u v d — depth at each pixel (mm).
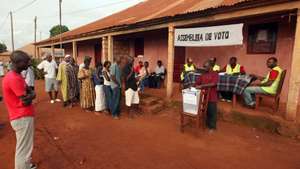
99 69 6949
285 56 6832
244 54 7961
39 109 7570
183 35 7129
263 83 5934
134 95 6836
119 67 6434
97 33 11695
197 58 9648
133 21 9148
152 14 9398
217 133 5371
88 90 7184
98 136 5148
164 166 3793
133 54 12812
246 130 5562
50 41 18312
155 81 10125
